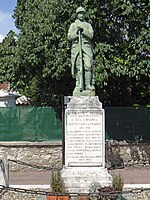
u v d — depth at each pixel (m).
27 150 24.84
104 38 23.92
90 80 16.25
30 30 24.17
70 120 15.68
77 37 16.22
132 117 25.66
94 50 23.03
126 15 23.42
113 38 23.88
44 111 25.38
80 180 15.16
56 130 25.33
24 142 24.88
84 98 15.83
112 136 25.42
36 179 20.56
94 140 15.67
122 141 25.44
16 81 27.09
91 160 15.62
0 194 16.06
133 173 22.70
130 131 25.59
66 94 27.42
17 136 25.17
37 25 23.89
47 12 23.88
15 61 25.30
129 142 25.39
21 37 25.12
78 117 15.67
